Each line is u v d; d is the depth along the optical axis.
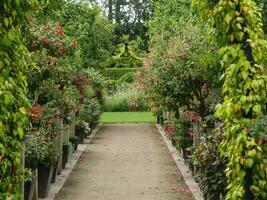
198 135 11.34
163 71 11.69
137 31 57.94
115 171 12.71
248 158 4.46
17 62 4.89
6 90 4.51
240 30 4.62
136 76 17.78
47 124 10.34
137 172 12.52
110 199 9.51
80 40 24.95
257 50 4.58
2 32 4.57
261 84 4.50
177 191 10.12
